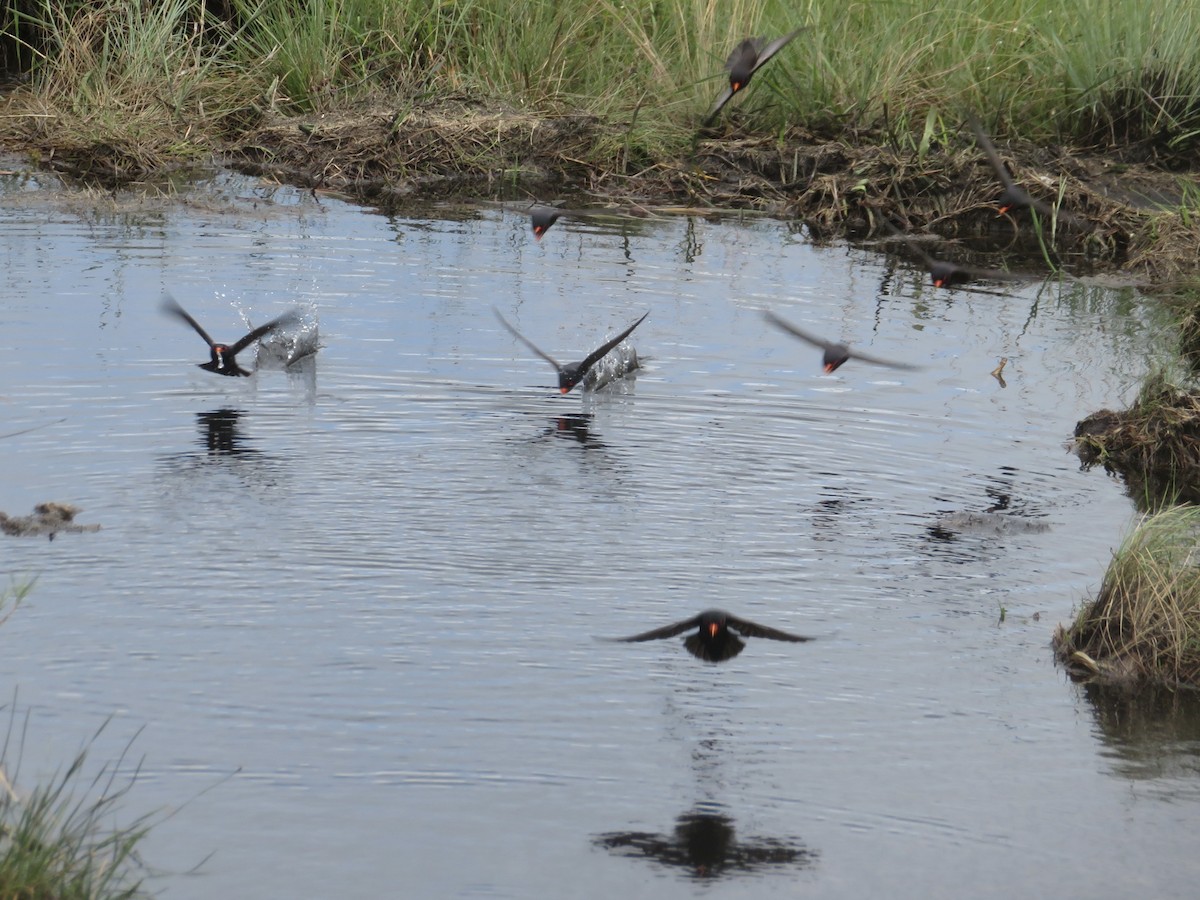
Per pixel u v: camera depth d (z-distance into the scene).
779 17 27.58
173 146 25.59
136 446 13.72
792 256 21.92
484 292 19.00
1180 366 17.42
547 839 8.26
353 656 10.13
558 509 12.75
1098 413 15.41
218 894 7.62
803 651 10.52
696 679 10.08
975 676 10.32
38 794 8.34
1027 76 27.17
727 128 27.05
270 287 18.66
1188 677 10.49
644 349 17.11
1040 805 8.82
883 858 8.22
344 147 25.89
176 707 9.41
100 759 8.80
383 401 15.19
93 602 10.72
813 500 13.27
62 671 9.77
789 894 7.87
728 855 8.17
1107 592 11.08
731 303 19.11
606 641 10.42
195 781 8.63
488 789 8.69
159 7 28.03
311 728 9.24
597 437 14.52
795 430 14.92
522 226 22.81
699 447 14.38
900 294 20.11
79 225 21.20
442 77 27.92
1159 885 8.07
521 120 26.62
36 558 11.35
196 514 12.30
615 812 8.54
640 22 28.45
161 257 19.75
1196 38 26.89
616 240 22.25
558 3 28.70
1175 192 25.03
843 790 8.88
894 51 26.95
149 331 16.73
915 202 24.86
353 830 8.24
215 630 10.41
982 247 23.47
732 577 11.60
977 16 27.20
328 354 16.44
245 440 14.01
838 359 13.62
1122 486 13.96
